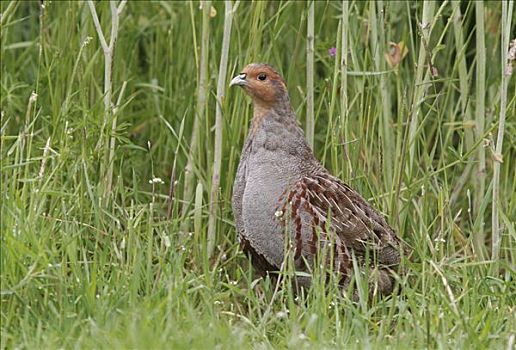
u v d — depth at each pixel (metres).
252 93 10.55
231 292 10.44
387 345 8.96
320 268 9.95
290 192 10.32
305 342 8.58
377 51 11.93
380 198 11.88
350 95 12.65
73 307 9.09
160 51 13.66
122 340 8.43
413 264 10.58
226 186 12.01
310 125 12.07
